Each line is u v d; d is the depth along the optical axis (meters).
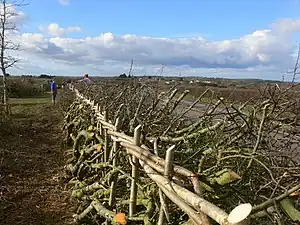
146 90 6.16
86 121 8.59
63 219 5.52
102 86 10.90
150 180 3.78
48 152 10.16
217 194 3.06
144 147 3.75
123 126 5.24
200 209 2.21
